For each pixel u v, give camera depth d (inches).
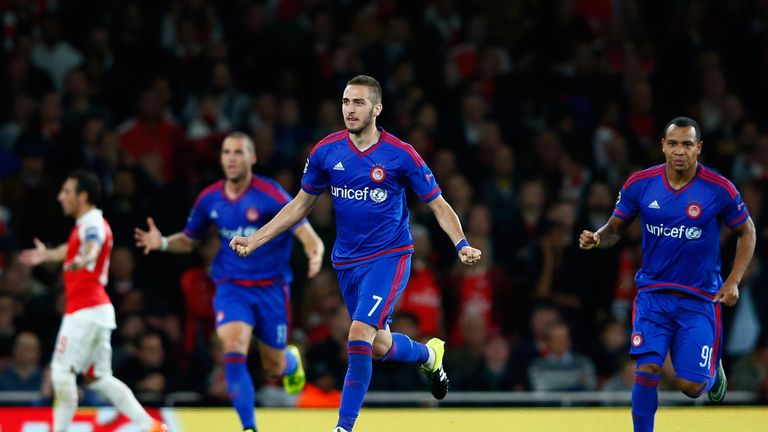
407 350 998.4
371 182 940.6
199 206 1195.9
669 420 1070.4
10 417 1084.5
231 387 1120.2
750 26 2143.2
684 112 2011.6
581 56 2027.6
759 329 1657.2
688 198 964.6
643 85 2007.9
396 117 1892.2
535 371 1526.8
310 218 1638.8
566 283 1656.0
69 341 1084.5
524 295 1657.2
